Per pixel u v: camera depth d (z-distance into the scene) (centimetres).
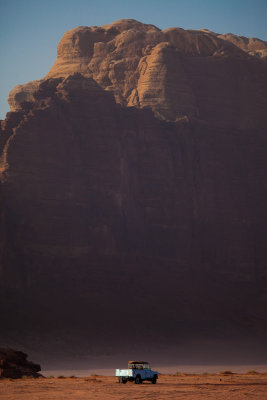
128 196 16212
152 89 18075
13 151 15500
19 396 3256
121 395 3266
